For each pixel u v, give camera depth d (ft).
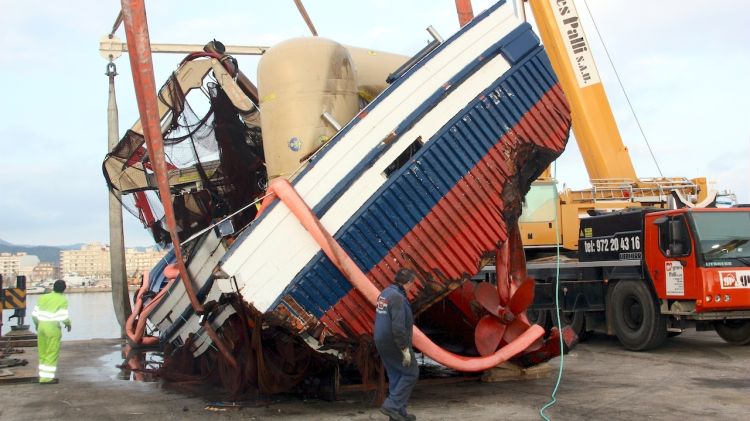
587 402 25.12
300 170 24.26
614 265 41.29
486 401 25.72
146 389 31.35
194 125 33.78
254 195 33.83
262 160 33.73
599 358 37.37
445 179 25.84
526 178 28.55
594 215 49.49
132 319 41.06
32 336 51.44
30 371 37.01
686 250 36.68
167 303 30.83
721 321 40.65
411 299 24.80
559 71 61.57
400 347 20.94
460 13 31.09
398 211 24.85
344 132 24.75
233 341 26.61
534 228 51.47
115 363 41.01
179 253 24.95
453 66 26.94
